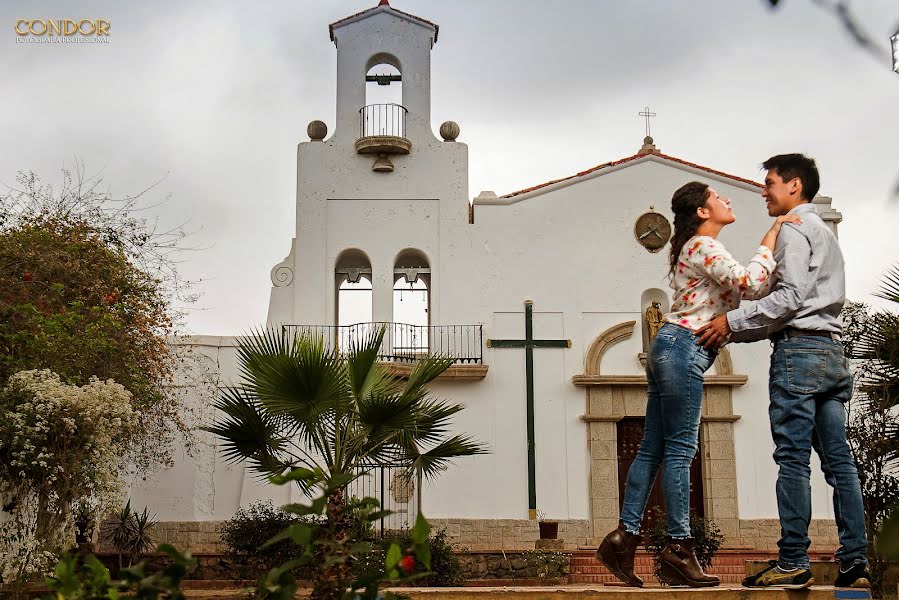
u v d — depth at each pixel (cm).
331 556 455
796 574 669
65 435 1319
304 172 2598
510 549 2319
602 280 2566
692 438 705
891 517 249
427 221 2586
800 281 683
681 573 695
